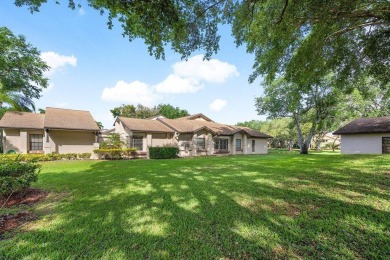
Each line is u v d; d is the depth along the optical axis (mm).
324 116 23141
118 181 7215
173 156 19141
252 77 10719
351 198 4668
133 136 19469
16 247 2850
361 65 9758
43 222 3723
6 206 4637
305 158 15422
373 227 3248
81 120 18906
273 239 2996
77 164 12930
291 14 6477
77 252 2719
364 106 22797
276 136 40375
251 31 7891
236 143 25188
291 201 4652
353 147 19734
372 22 7508
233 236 3104
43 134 17078
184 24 5652
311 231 3197
